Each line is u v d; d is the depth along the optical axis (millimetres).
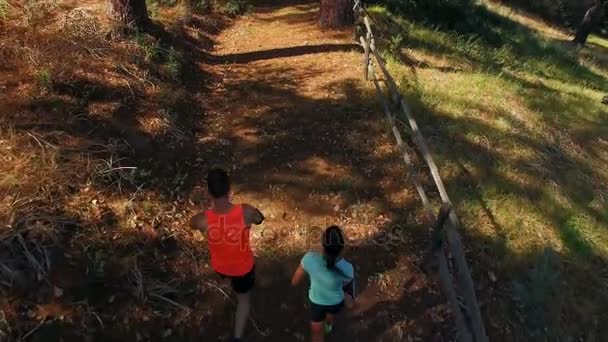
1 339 4211
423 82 9516
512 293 6105
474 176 7418
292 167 6926
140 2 8688
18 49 6910
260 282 5488
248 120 7750
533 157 8273
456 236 5285
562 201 7656
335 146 7387
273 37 11250
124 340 4660
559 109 10359
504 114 9219
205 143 7113
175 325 4906
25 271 4578
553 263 6613
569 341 6035
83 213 5301
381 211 6508
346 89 8750
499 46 14430
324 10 11734
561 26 29656
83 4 9227
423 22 13203
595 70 17156
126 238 5297
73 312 4594
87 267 4891
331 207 6453
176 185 6250
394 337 5320
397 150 7434
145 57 8062
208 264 5480
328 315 4941
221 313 5152
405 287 5723
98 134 6309
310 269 4508
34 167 5469
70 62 7117
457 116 8648
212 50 10328
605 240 7426
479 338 4617
